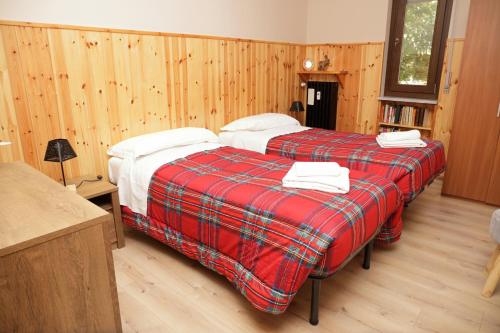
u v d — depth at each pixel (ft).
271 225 5.80
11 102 7.71
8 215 4.10
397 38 14.11
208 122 12.23
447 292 7.03
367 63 14.49
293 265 5.38
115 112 9.62
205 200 6.85
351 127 15.47
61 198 4.61
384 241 8.07
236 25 12.51
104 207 8.27
